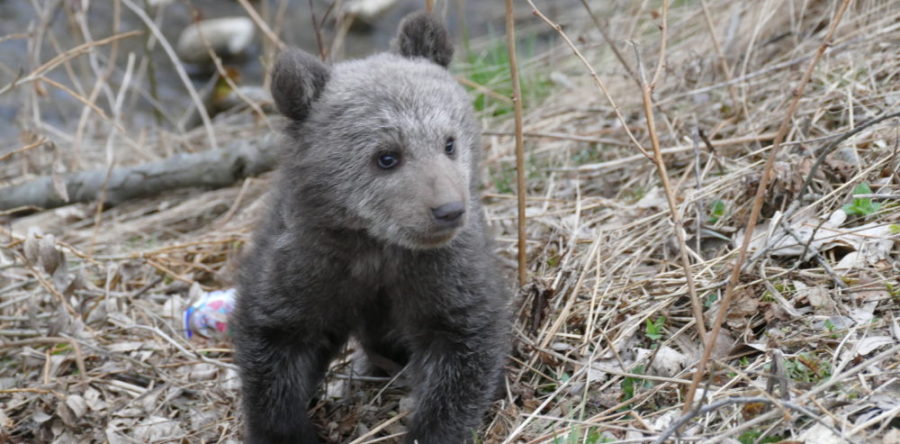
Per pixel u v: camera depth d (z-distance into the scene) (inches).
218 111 589.0
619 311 291.7
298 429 273.4
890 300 261.0
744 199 315.0
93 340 327.9
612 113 429.7
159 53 708.7
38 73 390.0
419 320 271.1
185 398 308.2
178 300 356.8
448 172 241.3
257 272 270.2
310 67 255.0
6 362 332.2
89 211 459.8
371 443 272.8
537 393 278.4
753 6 441.7
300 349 274.7
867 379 232.8
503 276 295.9
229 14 765.3
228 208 450.3
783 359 237.6
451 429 262.2
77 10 572.7
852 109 345.1
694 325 277.0
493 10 732.7
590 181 391.2
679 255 312.3
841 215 292.4
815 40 409.7
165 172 443.8
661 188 354.0
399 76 251.6
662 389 257.3
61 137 552.4
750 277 282.2
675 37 476.1
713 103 399.5
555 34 637.3
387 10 748.6
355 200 248.5
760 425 228.4
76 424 291.4
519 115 294.5
